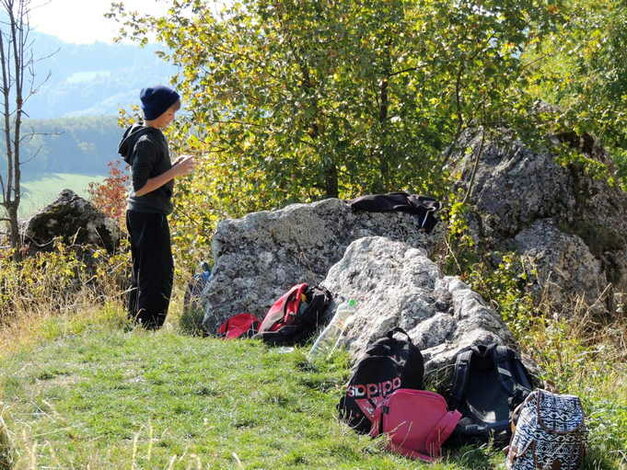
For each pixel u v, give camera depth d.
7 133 13.30
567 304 11.43
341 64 12.78
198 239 13.74
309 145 13.18
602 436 5.59
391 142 12.99
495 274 11.04
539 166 12.71
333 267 8.66
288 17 13.15
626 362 9.50
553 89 15.59
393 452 5.60
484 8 12.49
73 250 12.80
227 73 13.39
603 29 14.44
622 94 15.23
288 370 6.86
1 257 13.04
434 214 10.27
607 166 13.77
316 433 5.77
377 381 6.08
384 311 7.35
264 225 9.72
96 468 4.72
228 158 14.01
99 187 22.20
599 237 12.46
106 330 8.37
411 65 13.55
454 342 6.72
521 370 6.17
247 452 5.29
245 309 9.33
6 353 7.91
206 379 6.69
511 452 5.18
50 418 5.59
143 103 8.53
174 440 5.44
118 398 6.26
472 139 13.98
